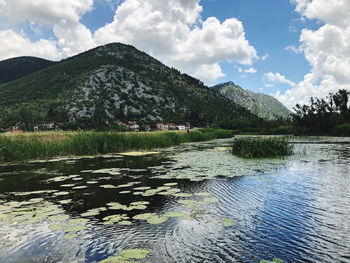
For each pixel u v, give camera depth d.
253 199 5.04
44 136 16.61
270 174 7.66
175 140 22.64
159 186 6.25
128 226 3.72
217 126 81.31
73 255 2.91
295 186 6.10
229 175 7.57
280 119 71.56
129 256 2.77
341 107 39.62
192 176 7.47
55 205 4.80
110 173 8.10
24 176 7.80
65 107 133.00
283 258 2.78
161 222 3.82
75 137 14.83
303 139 27.98
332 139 27.95
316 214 4.17
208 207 4.57
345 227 3.63
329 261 2.72
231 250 2.97
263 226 3.68
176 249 3.00
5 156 11.61
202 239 3.28
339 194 5.36
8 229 3.68
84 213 4.27
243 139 13.93
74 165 10.07
